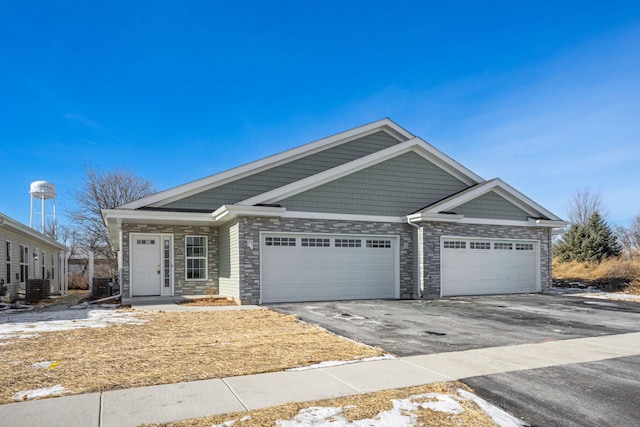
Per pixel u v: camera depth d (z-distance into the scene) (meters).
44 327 9.77
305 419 4.52
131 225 15.69
